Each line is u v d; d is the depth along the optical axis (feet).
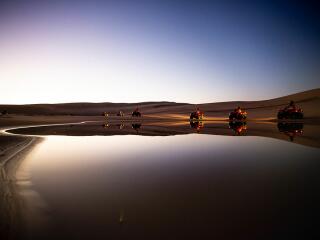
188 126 97.60
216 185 21.24
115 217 15.21
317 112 207.51
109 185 21.40
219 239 12.78
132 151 38.91
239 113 143.23
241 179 22.99
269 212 15.65
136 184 21.67
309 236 12.93
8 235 13.20
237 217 15.02
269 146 43.01
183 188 20.49
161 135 62.75
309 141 49.24
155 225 14.19
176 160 31.96
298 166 28.12
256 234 13.17
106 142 49.78
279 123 112.98
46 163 30.04
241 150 39.11
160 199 18.04
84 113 499.51
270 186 20.81
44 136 60.80
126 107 529.45
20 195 18.81
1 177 23.57
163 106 494.18
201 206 16.71
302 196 18.31
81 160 32.04
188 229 13.75
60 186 21.11
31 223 14.47
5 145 42.78
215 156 34.40
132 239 12.85
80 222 14.61
